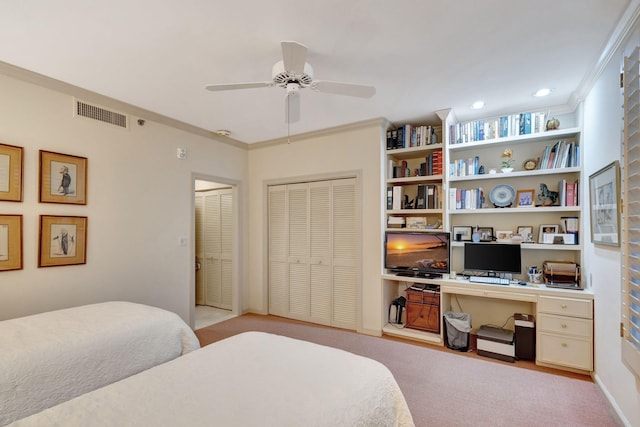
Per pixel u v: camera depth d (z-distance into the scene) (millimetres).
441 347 3346
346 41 2088
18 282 2459
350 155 3900
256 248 4688
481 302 3674
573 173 3283
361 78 2629
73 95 2777
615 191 2082
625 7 1741
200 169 3990
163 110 3328
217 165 4242
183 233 3744
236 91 2850
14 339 1771
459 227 3721
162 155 3535
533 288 2941
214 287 5031
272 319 4363
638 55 1649
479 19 1867
